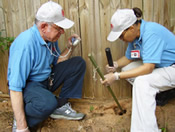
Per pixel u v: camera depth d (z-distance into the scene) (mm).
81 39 2213
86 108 2236
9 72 1704
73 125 1920
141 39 1760
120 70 2264
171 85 1812
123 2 2057
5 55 2410
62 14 1694
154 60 1656
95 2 2084
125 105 2211
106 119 1995
